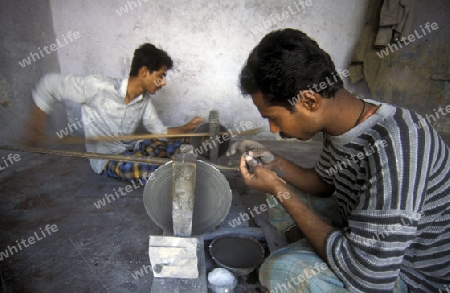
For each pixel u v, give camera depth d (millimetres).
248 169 1474
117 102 2436
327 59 956
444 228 1036
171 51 3758
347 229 1054
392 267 942
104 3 3467
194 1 3600
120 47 3658
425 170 937
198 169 1504
